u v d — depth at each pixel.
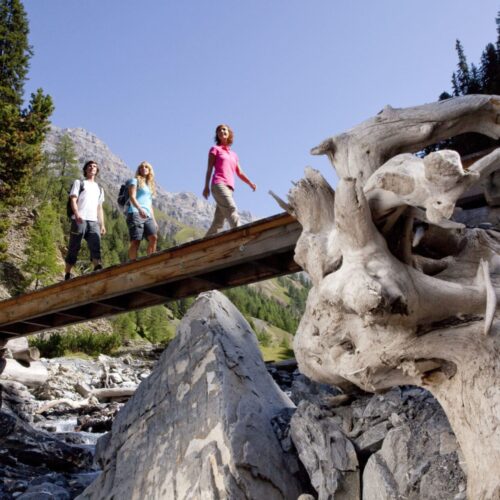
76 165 74.56
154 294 7.67
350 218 2.04
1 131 33.12
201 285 7.52
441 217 1.85
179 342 3.44
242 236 6.36
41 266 35.53
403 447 2.49
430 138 2.44
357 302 2.00
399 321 2.08
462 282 2.29
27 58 40.03
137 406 3.39
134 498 2.98
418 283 2.10
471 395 2.05
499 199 3.31
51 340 26.19
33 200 45.59
